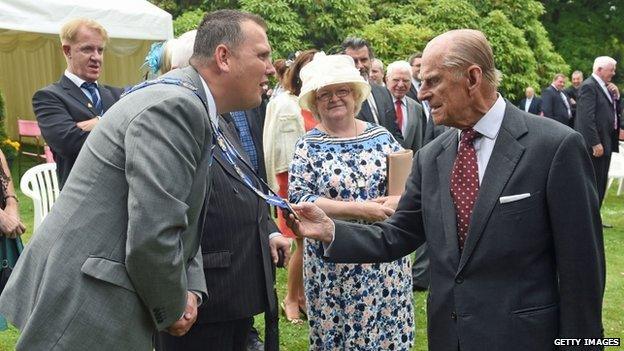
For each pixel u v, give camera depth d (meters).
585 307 1.92
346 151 3.03
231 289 2.52
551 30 20.67
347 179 2.97
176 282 1.84
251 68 2.02
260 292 2.63
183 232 1.92
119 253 1.83
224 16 2.04
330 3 13.41
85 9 8.01
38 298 1.84
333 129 3.07
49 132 3.54
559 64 16.27
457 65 1.96
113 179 1.83
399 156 2.94
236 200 2.54
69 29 3.72
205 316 2.49
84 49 3.72
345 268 2.93
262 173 4.21
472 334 1.98
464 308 2.00
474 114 2.02
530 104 13.58
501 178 1.96
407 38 13.07
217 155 2.52
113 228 1.83
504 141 1.99
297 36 13.12
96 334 1.81
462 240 2.04
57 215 1.89
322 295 2.97
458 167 2.07
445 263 2.06
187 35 2.73
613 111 7.79
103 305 1.82
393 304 3.01
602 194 7.89
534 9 15.80
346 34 13.42
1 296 1.98
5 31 10.25
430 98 2.01
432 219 2.11
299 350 3.96
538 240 1.95
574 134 1.94
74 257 1.83
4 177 3.47
